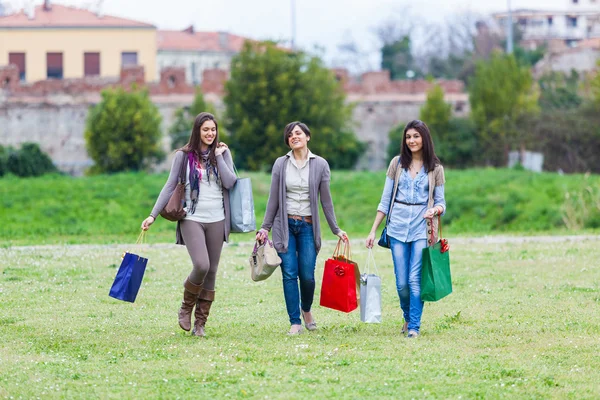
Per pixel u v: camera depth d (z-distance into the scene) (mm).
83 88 100688
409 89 104375
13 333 18672
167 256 34188
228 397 13406
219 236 18188
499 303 22500
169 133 98375
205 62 156125
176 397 13383
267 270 18109
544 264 30906
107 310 21812
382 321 20203
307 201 18469
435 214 18234
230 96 95688
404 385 14094
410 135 18422
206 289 18391
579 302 22484
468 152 95125
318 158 18578
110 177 71125
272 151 93500
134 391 13750
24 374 14828
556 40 158625
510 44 131500
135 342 17609
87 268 30016
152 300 23406
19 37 135875
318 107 94562
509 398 13359
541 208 58688
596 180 64312
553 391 13773
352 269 18391
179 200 17875
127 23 138500
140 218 60094
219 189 18219
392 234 18531
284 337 18062
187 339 17906
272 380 14375
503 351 16688
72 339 18016
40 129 99938
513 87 95812
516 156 94562
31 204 62031
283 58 95188
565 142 94062
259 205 63219
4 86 100125
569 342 17422
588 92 100625
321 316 21016
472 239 43906
